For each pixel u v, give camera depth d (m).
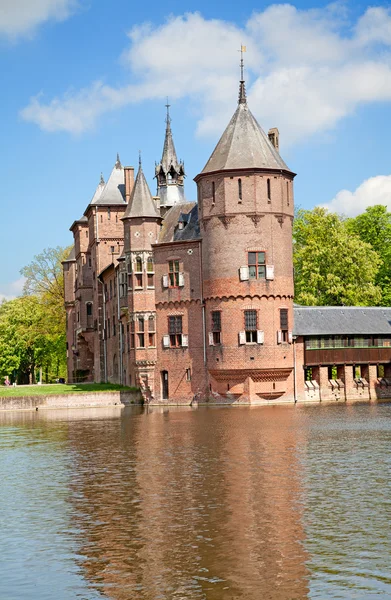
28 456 36.25
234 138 65.00
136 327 69.19
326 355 67.69
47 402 68.75
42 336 115.12
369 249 83.19
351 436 39.09
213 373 65.12
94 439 41.88
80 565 18.95
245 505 23.98
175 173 99.38
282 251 64.75
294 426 44.53
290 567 18.27
